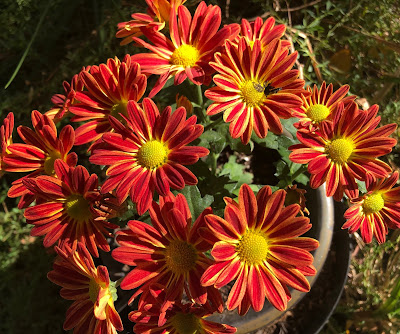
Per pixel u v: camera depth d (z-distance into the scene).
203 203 0.26
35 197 0.24
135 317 0.21
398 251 0.43
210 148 0.31
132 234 0.22
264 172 0.37
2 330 0.40
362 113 0.23
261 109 0.23
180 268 0.22
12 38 0.48
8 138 0.24
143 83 0.23
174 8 0.23
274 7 0.46
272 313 0.29
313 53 0.45
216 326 0.22
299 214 0.27
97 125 0.24
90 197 0.22
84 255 0.21
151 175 0.22
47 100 0.46
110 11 0.46
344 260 0.36
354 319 0.41
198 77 0.23
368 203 0.25
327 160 0.24
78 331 0.23
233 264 0.21
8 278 0.42
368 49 0.47
